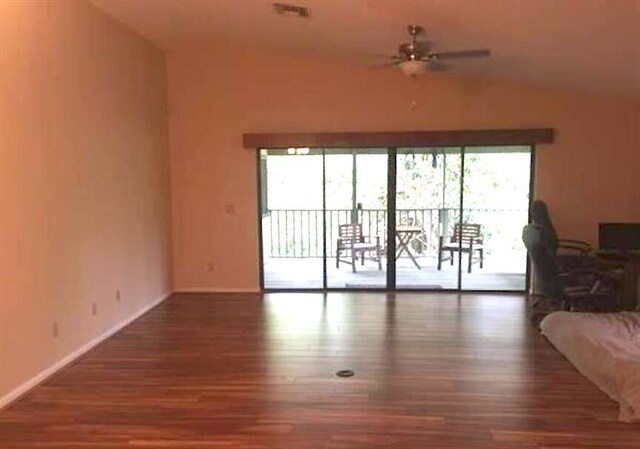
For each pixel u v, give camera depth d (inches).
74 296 186.9
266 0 185.6
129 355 190.9
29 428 135.2
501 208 286.5
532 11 156.6
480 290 288.0
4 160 147.9
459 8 163.5
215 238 291.4
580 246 265.3
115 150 221.1
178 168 288.2
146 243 255.8
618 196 270.5
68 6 183.3
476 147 281.3
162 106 277.6
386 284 295.4
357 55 258.2
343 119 280.2
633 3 136.1
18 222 154.1
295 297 278.8
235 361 183.5
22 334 155.9
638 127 264.1
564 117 269.6
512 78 257.8
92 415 142.3
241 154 285.9
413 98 275.9
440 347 197.2
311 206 301.3
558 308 235.5
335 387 160.2
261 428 134.4
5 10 148.1
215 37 257.6
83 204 193.5
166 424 136.8
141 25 231.0
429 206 290.7
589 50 185.9
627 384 144.5
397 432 132.0
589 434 130.5
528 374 170.2
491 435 130.2
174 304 267.0
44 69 167.9
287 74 279.7
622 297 218.2
